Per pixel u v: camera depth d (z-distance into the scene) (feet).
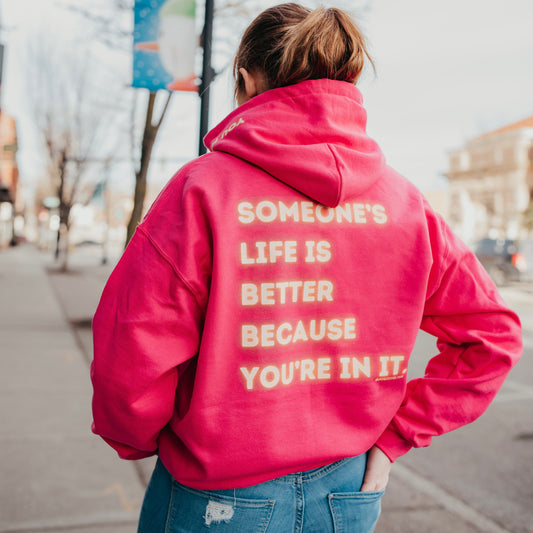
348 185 3.38
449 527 9.51
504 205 128.67
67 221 75.20
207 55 9.39
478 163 137.80
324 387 3.51
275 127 3.46
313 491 3.53
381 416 3.65
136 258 3.30
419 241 3.68
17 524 8.70
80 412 14.48
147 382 3.20
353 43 3.67
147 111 19.72
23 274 64.49
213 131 3.94
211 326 3.21
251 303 3.29
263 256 3.31
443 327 3.97
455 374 3.89
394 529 9.38
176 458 3.51
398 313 3.62
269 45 3.73
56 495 9.78
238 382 3.29
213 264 3.20
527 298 50.26
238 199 3.32
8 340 24.12
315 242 3.42
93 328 3.35
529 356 24.97
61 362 20.42
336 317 3.49
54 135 71.51
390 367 3.63
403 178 3.99
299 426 3.41
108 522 8.93
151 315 3.21
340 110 3.58
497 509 10.23
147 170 20.01
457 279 3.85
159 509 3.61
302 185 3.39
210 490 3.42
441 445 13.62
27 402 15.16
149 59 10.49
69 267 83.25
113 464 11.28
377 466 3.81
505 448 13.42
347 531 3.64
